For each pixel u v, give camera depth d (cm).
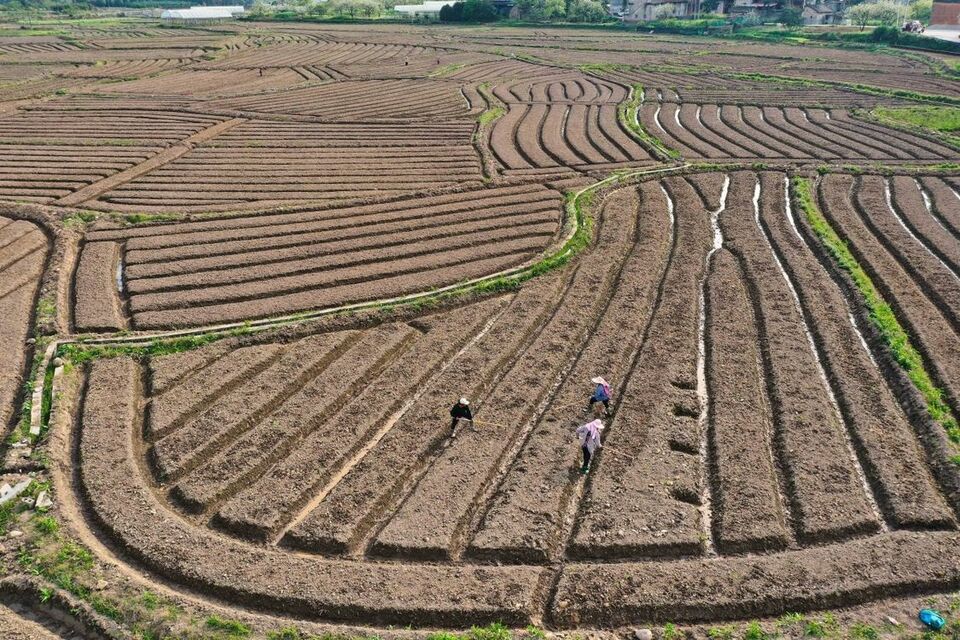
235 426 1972
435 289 2817
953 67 7669
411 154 4791
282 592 1445
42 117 5850
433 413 2022
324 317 2556
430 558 1552
